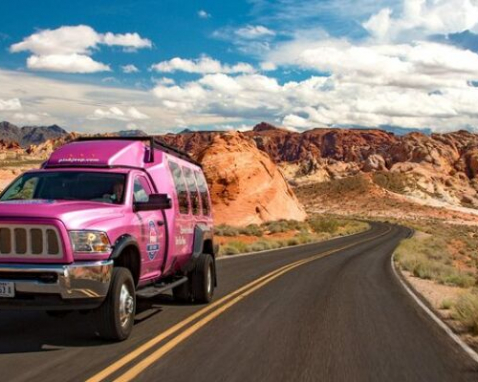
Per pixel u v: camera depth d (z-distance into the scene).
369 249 39.03
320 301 12.27
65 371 5.94
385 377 6.32
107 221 7.20
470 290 16.67
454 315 10.92
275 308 10.95
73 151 8.72
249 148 66.38
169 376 5.94
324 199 192.75
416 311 11.62
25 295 6.68
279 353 7.20
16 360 6.34
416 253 34.81
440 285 18.52
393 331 9.12
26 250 6.71
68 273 6.60
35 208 6.91
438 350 7.84
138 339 7.58
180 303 11.12
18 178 8.38
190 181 10.91
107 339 7.35
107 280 6.90
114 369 6.06
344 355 7.27
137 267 7.90
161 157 9.46
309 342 7.95
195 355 6.88
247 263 22.61
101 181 8.19
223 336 8.08
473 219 165.12
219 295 12.60
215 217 58.53
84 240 6.80
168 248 9.09
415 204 179.25
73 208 7.09
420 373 6.54
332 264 24.14
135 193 8.26
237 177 61.34
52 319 8.68
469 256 45.50
